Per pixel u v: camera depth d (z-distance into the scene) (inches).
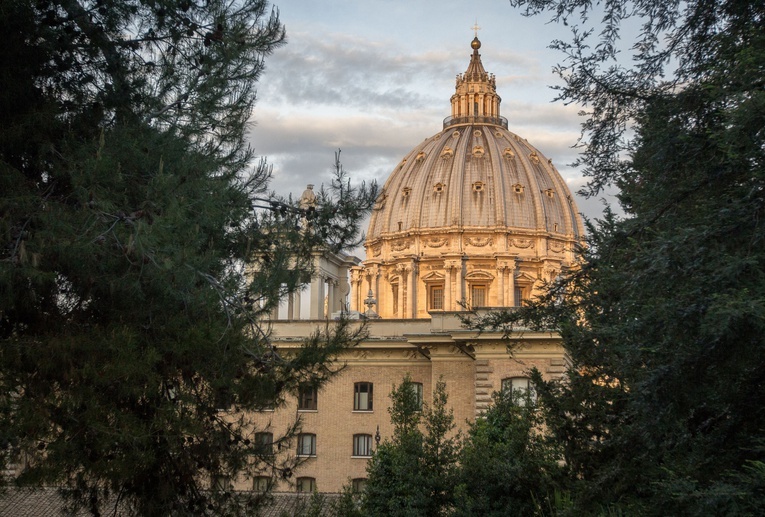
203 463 851.4
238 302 805.9
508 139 6451.8
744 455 563.5
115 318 746.2
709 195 559.2
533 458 1180.5
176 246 700.7
